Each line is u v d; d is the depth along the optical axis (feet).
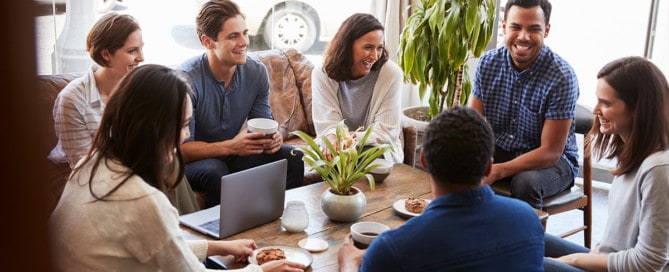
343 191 7.07
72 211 4.66
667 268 5.99
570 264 6.30
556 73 9.24
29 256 0.61
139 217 4.59
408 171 8.93
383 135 9.74
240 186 6.42
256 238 6.54
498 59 9.87
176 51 11.76
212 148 8.76
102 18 8.20
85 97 8.16
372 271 3.97
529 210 4.32
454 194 4.11
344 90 10.16
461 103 12.39
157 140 4.67
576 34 14.03
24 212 0.60
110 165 4.69
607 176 13.97
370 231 6.41
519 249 4.12
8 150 0.58
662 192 5.66
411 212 7.30
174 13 11.56
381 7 14.02
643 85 5.87
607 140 6.63
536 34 9.16
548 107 9.30
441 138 4.09
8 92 0.57
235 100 9.51
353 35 9.59
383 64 10.06
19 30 0.57
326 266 5.97
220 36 8.88
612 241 6.32
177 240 4.79
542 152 9.23
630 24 13.50
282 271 5.51
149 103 4.60
